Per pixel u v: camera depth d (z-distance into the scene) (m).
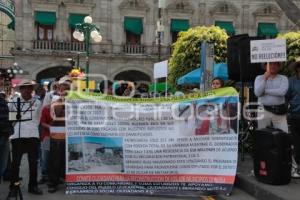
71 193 9.37
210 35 26.62
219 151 9.15
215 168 9.15
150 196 9.18
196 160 9.23
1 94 8.68
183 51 26.91
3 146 8.56
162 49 43.41
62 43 41.72
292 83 9.50
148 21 43.62
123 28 43.28
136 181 9.38
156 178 9.33
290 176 8.93
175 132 9.30
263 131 8.91
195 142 9.24
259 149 9.02
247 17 45.00
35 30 41.69
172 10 43.84
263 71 10.91
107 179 9.42
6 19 50.06
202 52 11.86
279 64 9.62
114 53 42.66
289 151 8.85
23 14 41.25
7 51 49.91
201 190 9.14
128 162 9.39
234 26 44.94
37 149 9.38
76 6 42.25
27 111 9.21
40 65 41.31
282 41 9.16
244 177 9.51
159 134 9.34
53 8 41.81
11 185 8.88
